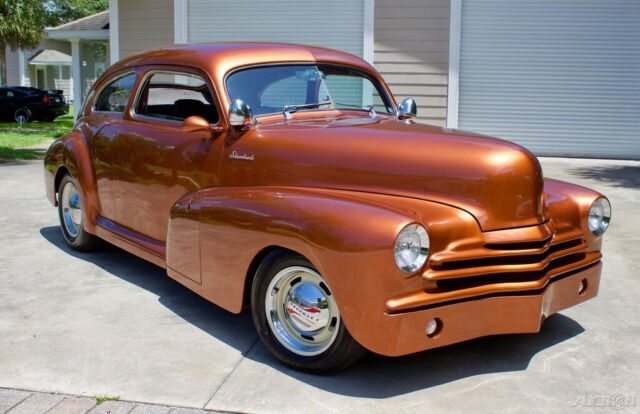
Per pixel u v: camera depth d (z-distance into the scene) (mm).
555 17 12711
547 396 3295
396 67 12836
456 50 12711
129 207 4965
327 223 3182
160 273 5258
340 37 12984
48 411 3064
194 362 3629
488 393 3318
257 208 3559
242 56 4398
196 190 4277
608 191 9125
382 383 3408
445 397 3268
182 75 4535
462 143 3514
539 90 12977
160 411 3082
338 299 3145
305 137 3850
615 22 12680
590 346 3934
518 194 3418
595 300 4770
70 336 3953
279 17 13125
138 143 4801
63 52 41594
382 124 4098
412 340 3092
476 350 3857
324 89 4617
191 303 4578
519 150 3502
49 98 24750
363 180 3588
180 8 13391
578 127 13070
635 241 6418
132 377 3430
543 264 3387
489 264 3314
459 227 3273
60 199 5918
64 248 5957
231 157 4062
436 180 3445
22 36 23750
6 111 24250
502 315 3320
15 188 9047
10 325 4102
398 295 3053
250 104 4234
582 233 3838
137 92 4984
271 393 3277
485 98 13047
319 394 3273
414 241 3055
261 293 3592
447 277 3146
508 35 12797
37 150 14367
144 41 13664
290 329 3549
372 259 3018
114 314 4332
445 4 12570
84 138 5535
